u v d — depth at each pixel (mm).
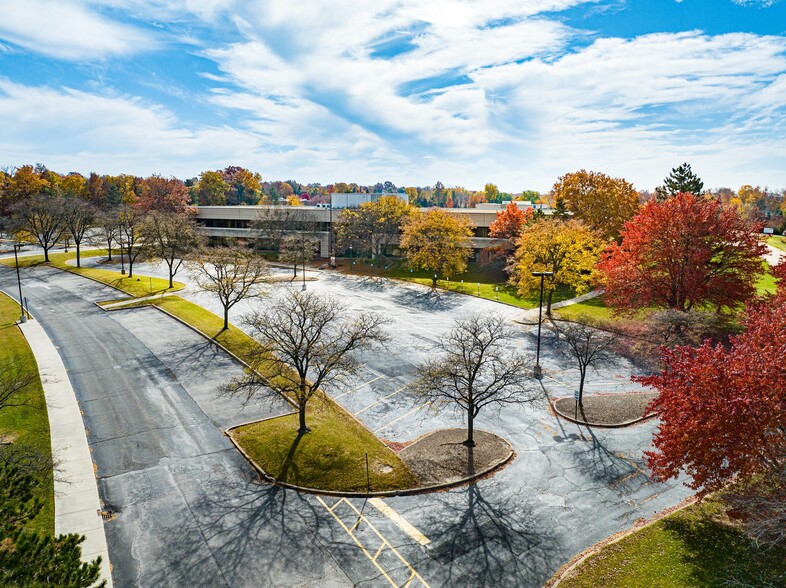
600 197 71250
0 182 125250
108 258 84250
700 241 41844
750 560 17406
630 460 25594
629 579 16891
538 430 28766
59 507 21438
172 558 18750
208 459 25531
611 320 46469
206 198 164125
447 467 24781
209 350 41094
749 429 16438
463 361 28328
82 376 35531
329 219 93188
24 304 54625
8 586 11445
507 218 76312
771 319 21812
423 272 78000
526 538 19953
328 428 28188
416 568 18406
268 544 19562
